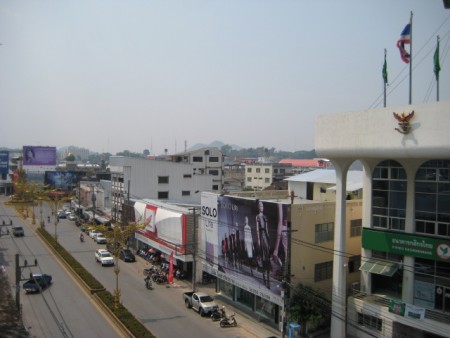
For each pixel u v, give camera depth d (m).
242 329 34.19
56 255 59.91
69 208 115.19
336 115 30.14
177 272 49.22
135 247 64.94
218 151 113.06
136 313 37.62
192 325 34.88
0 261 55.47
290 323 31.36
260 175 133.88
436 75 26.31
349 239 37.00
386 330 29.05
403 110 26.06
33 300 39.94
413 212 29.20
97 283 44.62
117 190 74.75
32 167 136.62
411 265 29.19
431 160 28.30
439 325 26.11
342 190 31.42
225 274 40.75
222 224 41.19
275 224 33.91
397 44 28.17
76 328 33.44
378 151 27.62
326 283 36.00
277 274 33.50
